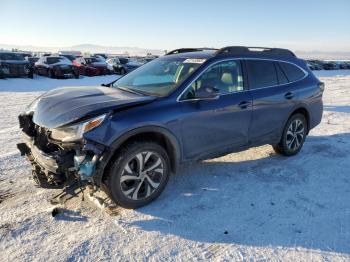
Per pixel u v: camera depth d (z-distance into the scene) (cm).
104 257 284
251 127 460
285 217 354
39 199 375
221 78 429
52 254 285
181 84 389
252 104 452
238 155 541
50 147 350
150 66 475
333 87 1872
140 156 351
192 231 325
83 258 282
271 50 517
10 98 1238
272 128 493
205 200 385
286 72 523
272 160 523
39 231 316
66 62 2373
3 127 726
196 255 290
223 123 421
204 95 381
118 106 341
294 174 468
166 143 380
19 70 2133
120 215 347
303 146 604
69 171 330
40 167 353
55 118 338
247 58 466
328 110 1008
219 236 318
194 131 392
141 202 361
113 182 337
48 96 397
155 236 315
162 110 363
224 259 285
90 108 333
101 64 2747
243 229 330
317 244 308
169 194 396
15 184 413
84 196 380
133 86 433
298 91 525
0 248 290
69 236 310
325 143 625
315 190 421
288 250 299
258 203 382
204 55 443
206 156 420
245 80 455
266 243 309
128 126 333
